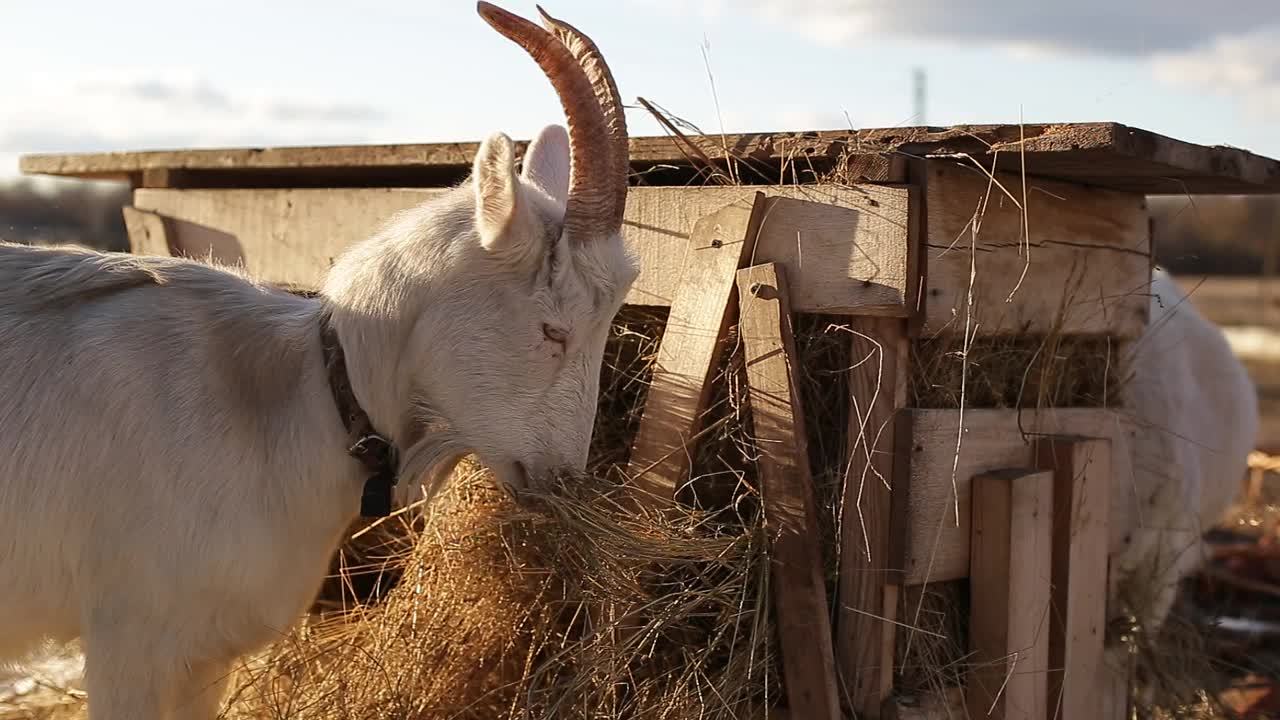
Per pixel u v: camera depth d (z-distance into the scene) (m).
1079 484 3.73
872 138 3.46
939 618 3.64
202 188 5.64
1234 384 5.51
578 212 2.96
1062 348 3.99
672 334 3.67
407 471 3.11
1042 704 3.67
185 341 3.04
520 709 3.49
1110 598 4.29
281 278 4.97
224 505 2.95
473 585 3.63
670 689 3.44
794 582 3.38
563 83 2.90
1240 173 3.73
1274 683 5.08
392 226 3.15
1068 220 3.90
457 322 2.99
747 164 3.82
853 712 3.44
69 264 3.11
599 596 3.30
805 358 3.59
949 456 3.51
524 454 3.03
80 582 2.97
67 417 2.93
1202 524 5.70
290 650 3.86
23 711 4.12
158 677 2.96
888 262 3.35
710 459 3.68
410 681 3.60
